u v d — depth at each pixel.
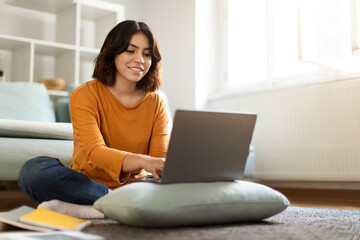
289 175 3.12
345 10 2.77
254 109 3.42
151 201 1.05
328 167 2.85
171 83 4.16
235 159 1.23
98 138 1.39
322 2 2.75
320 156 2.89
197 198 1.10
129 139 1.52
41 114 2.95
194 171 1.15
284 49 3.38
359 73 2.68
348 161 2.72
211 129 1.13
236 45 3.86
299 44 2.65
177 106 4.07
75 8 3.86
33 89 3.08
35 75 3.99
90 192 1.34
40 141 2.18
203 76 3.94
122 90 1.55
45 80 3.63
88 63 4.31
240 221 1.21
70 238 0.80
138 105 1.55
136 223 1.07
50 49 3.82
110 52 1.48
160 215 1.04
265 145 3.31
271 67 3.46
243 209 1.17
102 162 1.33
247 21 3.76
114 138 1.51
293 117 3.09
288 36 3.35
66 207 1.32
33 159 1.37
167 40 4.25
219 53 4.04
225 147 1.18
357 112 2.67
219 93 3.84
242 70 3.80
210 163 1.17
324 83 2.91
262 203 1.21
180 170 1.13
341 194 2.86
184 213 1.07
